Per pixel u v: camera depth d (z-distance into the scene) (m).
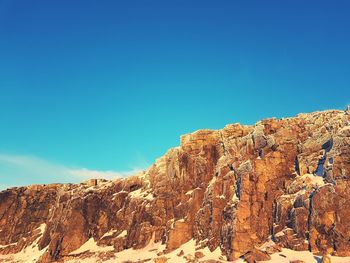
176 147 166.75
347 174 111.19
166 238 140.75
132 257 140.25
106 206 174.00
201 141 158.00
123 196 174.00
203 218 135.38
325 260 96.38
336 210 108.06
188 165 155.25
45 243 176.38
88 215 171.38
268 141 136.25
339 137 118.44
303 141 135.38
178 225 139.00
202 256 122.38
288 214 118.31
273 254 108.50
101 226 167.75
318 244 106.06
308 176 123.44
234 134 154.12
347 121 125.81
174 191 154.62
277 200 123.50
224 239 122.81
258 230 120.44
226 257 117.06
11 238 194.00
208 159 152.88
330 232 106.38
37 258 165.75
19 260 171.25
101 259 145.88
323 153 125.31
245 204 124.06
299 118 142.38
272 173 130.12
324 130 130.50
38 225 197.75
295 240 110.56
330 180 113.56
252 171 129.62
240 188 127.81
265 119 143.62
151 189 167.25
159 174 164.88
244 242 117.31
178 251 132.12
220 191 136.75
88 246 161.25
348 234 104.00
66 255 158.62
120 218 165.50
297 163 130.62
